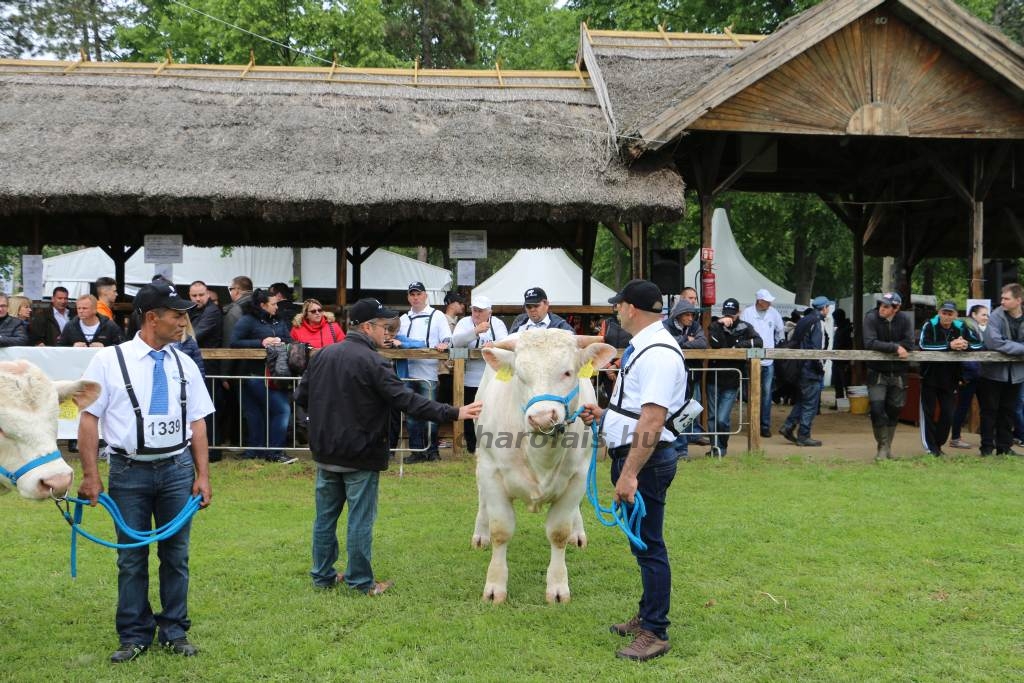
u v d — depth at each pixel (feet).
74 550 13.76
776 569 19.22
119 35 81.15
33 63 42.16
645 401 13.80
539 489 16.37
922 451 34.42
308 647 14.80
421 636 15.39
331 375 17.21
